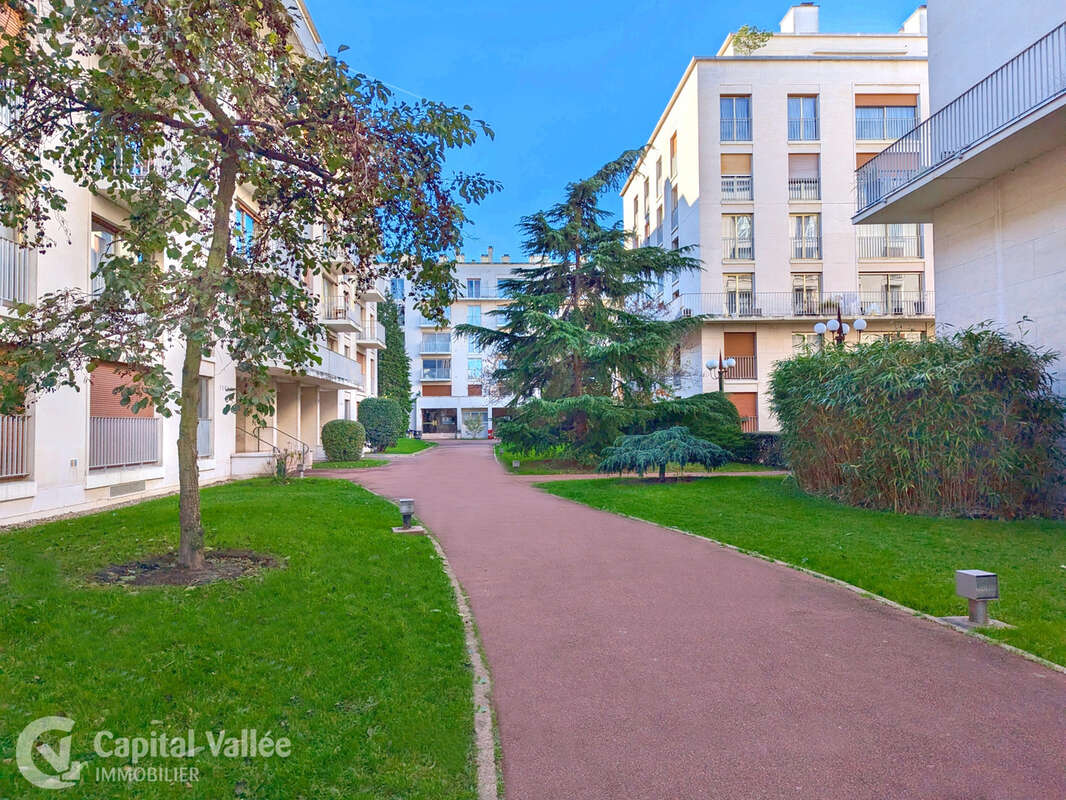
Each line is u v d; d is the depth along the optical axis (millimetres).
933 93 13398
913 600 5523
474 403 59688
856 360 11328
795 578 6414
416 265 7598
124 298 5742
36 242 6938
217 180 6730
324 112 6688
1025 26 11062
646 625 5055
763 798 2791
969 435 9641
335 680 3797
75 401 10391
